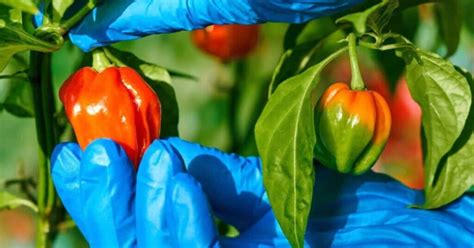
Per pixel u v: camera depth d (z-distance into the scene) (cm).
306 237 70
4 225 126
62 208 79
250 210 72
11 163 117
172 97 76
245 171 72
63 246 105
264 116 68
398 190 75
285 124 67
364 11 67
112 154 67
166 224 67
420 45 91
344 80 107
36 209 80
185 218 65
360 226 72
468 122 72
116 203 67
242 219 72
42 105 76
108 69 70
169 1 68
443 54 96
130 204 68
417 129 108
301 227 66
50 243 79
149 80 76
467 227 73
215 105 112
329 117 69
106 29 70
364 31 67
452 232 71
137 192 67
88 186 68
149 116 70
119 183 67
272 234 71
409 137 109
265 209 72
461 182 72
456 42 82
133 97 70
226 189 72
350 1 66
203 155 71
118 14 69
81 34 70
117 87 70
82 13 69
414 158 112
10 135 117
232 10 67
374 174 76
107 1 70
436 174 72
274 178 67
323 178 74
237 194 72
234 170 72
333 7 66
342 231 71
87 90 70
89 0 70
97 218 68
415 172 113
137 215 67
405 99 106
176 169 67
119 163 67
